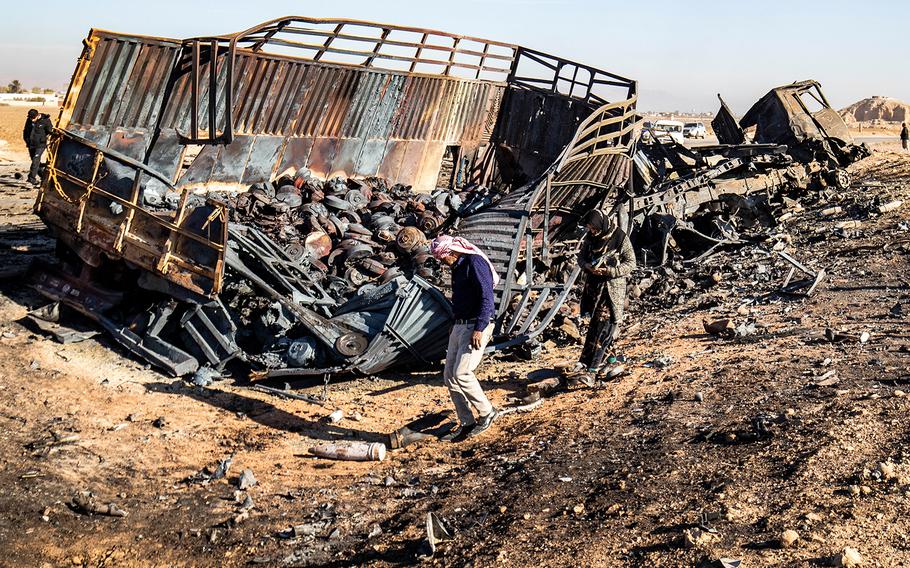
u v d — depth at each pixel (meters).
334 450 6.19
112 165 9.06
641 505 4.32
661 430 5.63
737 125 20.31
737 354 7.61
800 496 4.12
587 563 3.71
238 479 5.79
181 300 8.45
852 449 4.65
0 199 17.17
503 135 17.92
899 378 5.92
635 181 16.08
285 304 8.47
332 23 13.06
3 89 102.25
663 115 152.25
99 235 9.03
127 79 10.38
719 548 3.64
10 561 4.42
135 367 8.35
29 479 5.54
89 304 9.06
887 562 3.36
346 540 4.54
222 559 4.45
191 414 7.29
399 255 12.00
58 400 7.21
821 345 7.40
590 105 16.12
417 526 4.55
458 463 5.84
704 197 15.64
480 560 3.90
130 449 6.36
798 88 20.62
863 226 14.45
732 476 4.53
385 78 14.78
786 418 5.33
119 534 4.85
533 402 7.16
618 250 7.44
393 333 8.34
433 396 7.93
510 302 9.59
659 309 11.48
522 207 10.25
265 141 13.20
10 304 9.39
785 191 17.73
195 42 10.67
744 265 13.17
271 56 12.44
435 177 16.98
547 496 4.70
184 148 11.56
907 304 8.57
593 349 7.62
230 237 8.93
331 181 13.98
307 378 8.52
